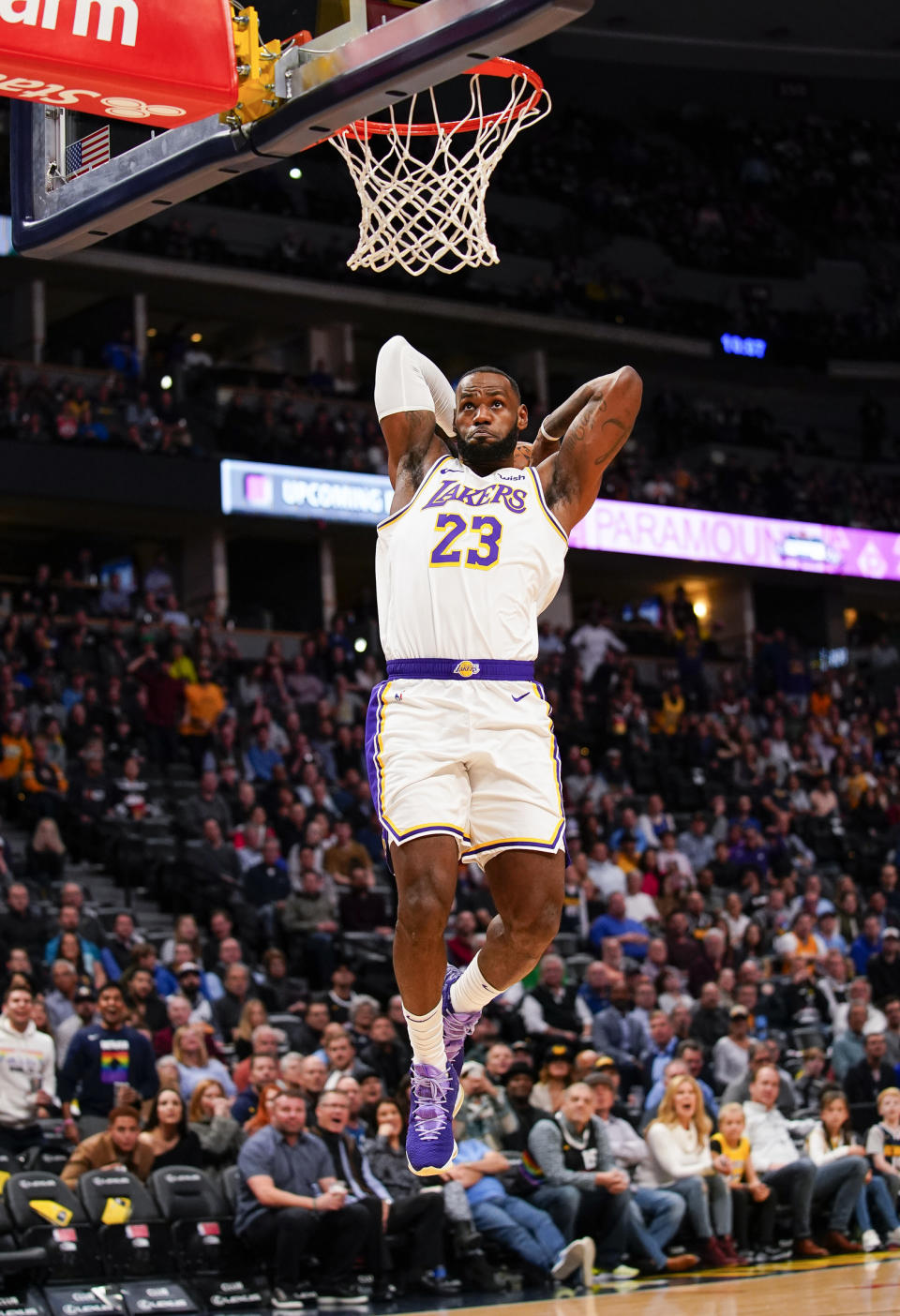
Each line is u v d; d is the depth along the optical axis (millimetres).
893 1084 14031
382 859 18422
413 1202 10750
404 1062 12766
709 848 20219
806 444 33625
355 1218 10305
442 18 4539
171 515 24906
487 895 16453
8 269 25672
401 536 4391
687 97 36844
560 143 34312
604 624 25969
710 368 32281
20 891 14023
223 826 17359
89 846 17266
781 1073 13633
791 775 23281
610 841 19453
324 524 26016
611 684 24172
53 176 5891
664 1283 10648
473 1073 11531
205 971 14305
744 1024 13812
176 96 4812
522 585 4324
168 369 25906
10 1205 9703
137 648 21109
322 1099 10781
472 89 5594
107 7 4672
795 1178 12289
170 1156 10562
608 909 16953
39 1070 11008
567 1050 12898
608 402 4527
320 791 18312
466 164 5578
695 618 28453
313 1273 10367
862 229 36938
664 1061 13250
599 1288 10602
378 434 27062
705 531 29297
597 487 4578
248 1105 11180
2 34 4508
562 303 30312
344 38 4898
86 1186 10000
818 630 30922
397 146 5598
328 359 29188
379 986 14992
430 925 4086
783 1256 12203
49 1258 9602
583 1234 11258
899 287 36219
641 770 22703
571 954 16969
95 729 18219
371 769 4293
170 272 26344
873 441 33906
